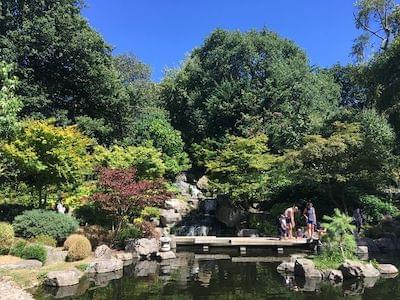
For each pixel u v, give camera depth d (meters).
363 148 20.02
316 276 11.77
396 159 21.42
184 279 11.58
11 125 12.40
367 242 17.31
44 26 23.03
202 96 34.28
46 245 13.74
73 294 9.68
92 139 23.34
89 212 17.56
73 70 25.47
